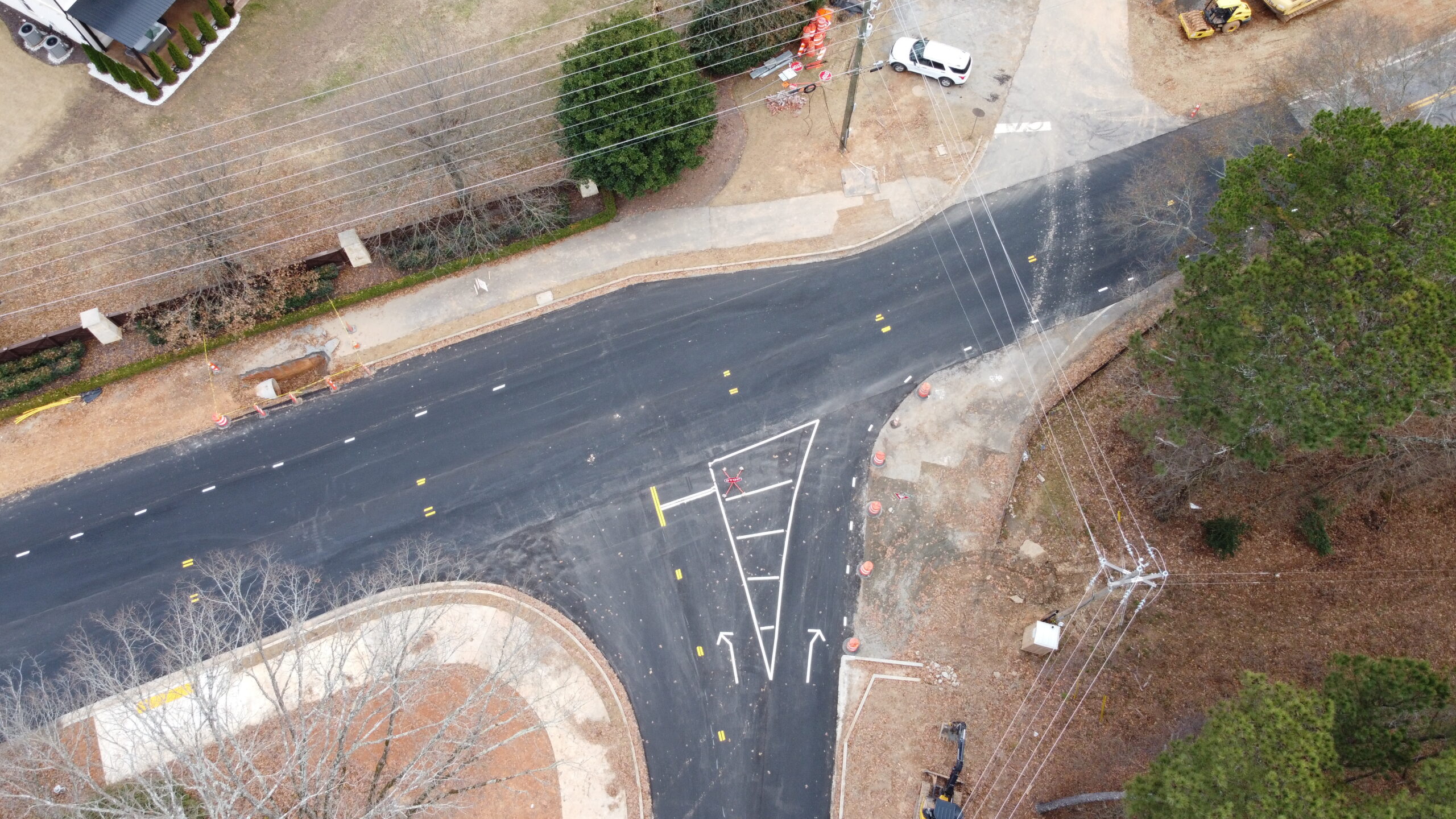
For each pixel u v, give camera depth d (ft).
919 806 99.40
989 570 111.75
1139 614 108.37
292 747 103.14
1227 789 72.13
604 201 136.26
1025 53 147.54
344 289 131.34
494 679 93.91
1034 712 103.86
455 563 114.11
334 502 118.21
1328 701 75.61
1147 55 146.30
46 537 116.67
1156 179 134.41
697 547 114.21
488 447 120.98
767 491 116.98
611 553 114.32
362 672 107.76
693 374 124.67
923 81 145.38
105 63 144.15
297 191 135.74
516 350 127.44
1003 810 98.89
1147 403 118.21
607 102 118.11
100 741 103.19
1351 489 112.27
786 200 136.36
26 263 131.23
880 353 125.08
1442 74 135.95
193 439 122.42
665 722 105.40
